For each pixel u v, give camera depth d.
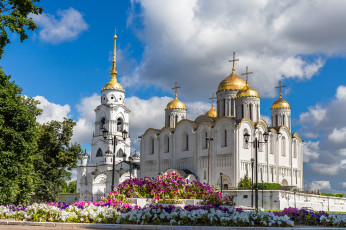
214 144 83.56
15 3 28.53
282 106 101.94
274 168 88.19
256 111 87.69
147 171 97.56
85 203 27.59
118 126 119.56
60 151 70.62
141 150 100.12
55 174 68.38
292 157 94.12
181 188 33.31
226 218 21.75
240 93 87.75
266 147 86.69
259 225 21.70
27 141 34.06
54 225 23.70
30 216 26.09
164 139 95.50
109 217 23.94
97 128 117.62
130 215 23.19
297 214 24.55
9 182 33.06
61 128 72.56
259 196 64.44
